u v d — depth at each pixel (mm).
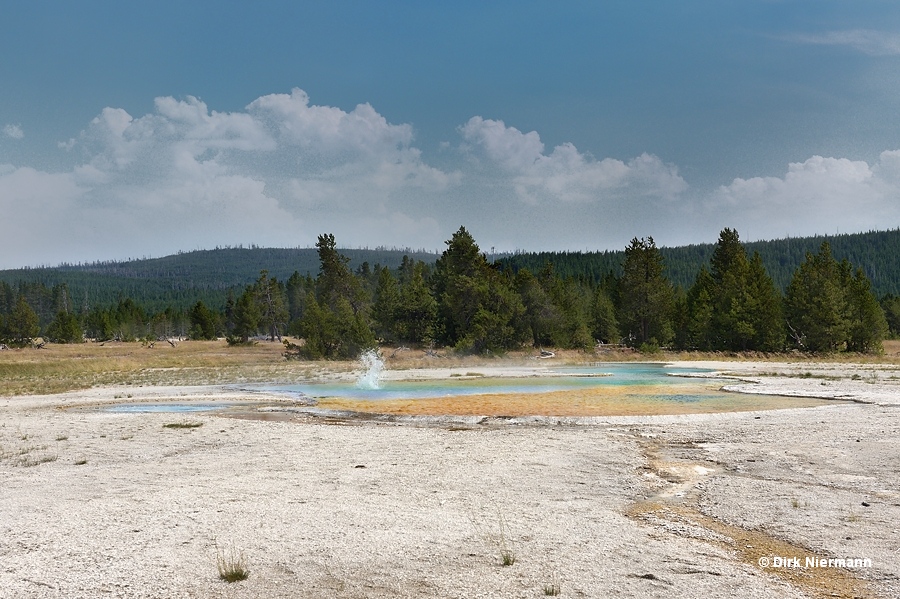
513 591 7535
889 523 10078
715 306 74562
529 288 77000
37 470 15070
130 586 7738
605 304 89688
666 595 7418
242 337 105500
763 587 7684
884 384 33500
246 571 8180
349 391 34969
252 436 19891
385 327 79125
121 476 14219
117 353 88125
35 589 7648
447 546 9156
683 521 10539
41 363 62312
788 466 14578
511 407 26672
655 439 18703
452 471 14391
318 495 12227
